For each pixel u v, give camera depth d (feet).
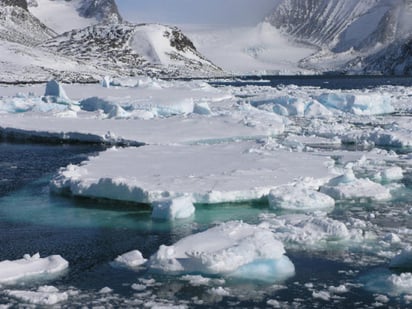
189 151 83.66
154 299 37.42
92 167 71.31
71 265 43.80
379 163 79.77
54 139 108.37
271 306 36.29
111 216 56.29
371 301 36.88
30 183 71.15
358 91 242.37
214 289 38.70
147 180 63.46
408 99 197.16
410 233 49.78
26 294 37.81
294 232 48.62
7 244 48.75
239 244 42.65
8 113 145.18
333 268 42.39
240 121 120.37
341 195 61.41
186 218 55.01
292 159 76.54
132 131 109.70
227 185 61.05
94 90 215.31
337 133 110.11
